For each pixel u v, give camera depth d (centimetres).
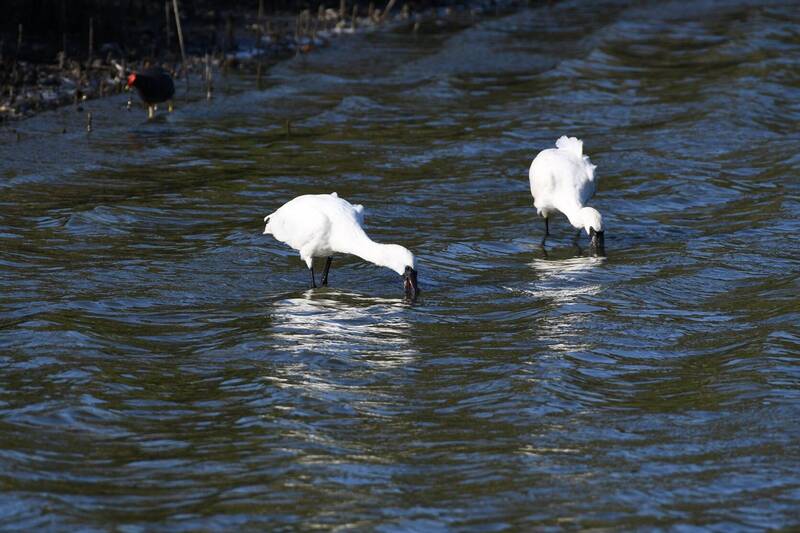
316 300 1614
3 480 1077
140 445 1167
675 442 1178
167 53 3209
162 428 1207
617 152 2448
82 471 1109
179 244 1856
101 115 2655
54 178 2197
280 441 1175
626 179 2270
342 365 1380
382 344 1449
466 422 1224
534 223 2008
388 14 4000
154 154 2388
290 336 1468
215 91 2923
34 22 3138
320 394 1293
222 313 1563
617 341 1457
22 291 1620
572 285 1681
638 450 1159
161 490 1072
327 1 4047
